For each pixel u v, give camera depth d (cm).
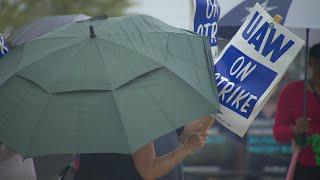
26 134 870
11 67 961
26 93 905
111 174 998
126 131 851
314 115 1457
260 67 1027
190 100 902
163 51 953
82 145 852
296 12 1398
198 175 2156
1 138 883
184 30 1045
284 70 1018
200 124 1038
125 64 915
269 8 1427
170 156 992
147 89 894
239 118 1025
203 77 950
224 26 1473
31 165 1282
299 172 1455
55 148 853
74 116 871
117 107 870
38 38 993
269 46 1025
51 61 930
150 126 861
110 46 938
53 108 880
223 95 1032
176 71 927
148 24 1010
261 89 1023
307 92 1473
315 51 1471
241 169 2100
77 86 891
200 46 998
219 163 2114
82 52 930
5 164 1228
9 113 900
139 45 952
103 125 861
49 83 902
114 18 1025
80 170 1020
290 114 1492
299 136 1445
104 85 888
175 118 877
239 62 1035
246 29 1041
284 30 1018
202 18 1183
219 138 2119
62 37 975
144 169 977
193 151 1008
